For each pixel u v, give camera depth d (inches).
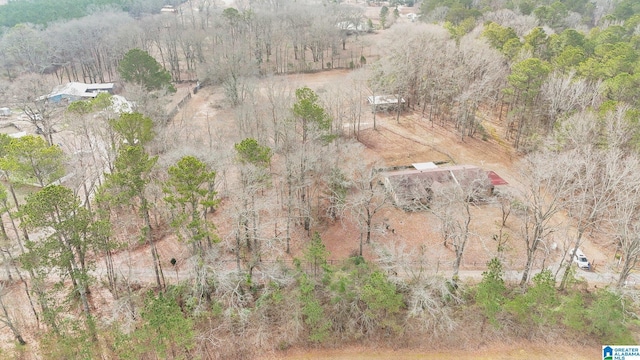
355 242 2137.1
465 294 1787.6
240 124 2763.3
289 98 2743.6
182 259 2021.4
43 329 1657.2
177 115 3503.9
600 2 5910.4
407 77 3292.3
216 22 5054.1
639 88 2482.8
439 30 3572.8
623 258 1966.0
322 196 2363.4
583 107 2450.8
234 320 1678.2
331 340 1647.4
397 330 1641.2
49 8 5812.0
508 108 3344.0
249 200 2041.1
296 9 5295.3
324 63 4995.1
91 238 1560.0
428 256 2023.9
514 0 5344.5
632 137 2158.0
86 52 4744.1
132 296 1707.7
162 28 5113.2
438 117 3361.2
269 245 1859.0
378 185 2509.8
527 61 2741.1
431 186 2330.2
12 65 4389.8
